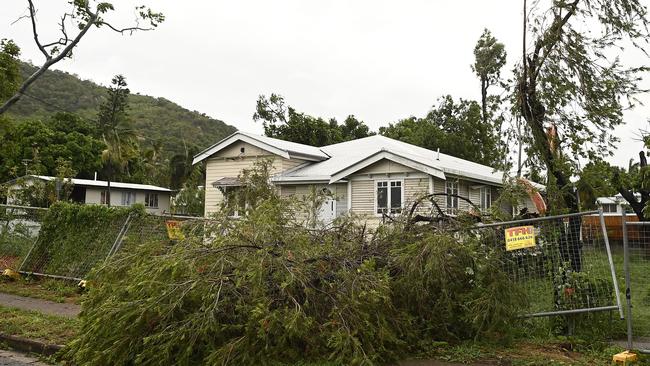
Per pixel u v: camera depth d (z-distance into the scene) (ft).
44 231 41.98
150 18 54.80
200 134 289.94
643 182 33.04
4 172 135.23
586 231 26.04
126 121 210.18
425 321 23.50
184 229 26.53
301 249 22.85
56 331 26.02
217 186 72.59
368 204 63.05
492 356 21.53
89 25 52.60
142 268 21.58
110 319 19.65
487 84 120.26
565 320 24.49
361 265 23.08
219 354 18.95
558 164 28.07
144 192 132.77
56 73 257.96
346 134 142.61
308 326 19.63
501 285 23.44
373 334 20.67
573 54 28.35
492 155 31.07
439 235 24.61
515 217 29.86
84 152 154.30
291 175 69.41
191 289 19.98
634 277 31.53
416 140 128.26
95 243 39.42
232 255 21.74
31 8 51.75
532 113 29.07
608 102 28.09
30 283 40.40
